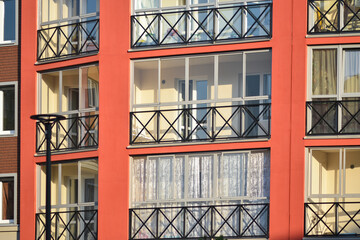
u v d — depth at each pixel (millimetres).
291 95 35062
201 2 36781
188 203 36000
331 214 34688
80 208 37562
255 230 35188
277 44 35344
